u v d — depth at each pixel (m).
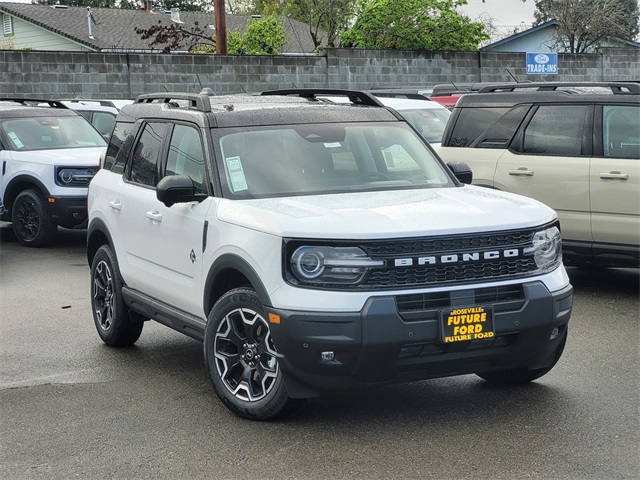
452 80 31.62
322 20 42.91
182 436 5.70
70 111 15.76
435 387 6.57
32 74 24.69
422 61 30.95
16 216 14.38
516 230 5.66
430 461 5.20
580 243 9.76
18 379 7.07
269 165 6.43
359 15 35.88
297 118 6.84
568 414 5.94
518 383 6.56
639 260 9.45
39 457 5.44
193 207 6.40
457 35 35.19
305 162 6.51
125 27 43.94
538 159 10.02
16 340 8.32
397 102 14.73
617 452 5.28
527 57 33.19
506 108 10.45
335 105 7.20
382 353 5.32
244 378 5.89
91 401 6.47
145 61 26.02
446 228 5.48
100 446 5.59
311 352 5.35
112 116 17.86
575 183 9.72
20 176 14.22
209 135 6.57
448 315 5.38
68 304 9.89
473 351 5.52
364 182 6.54
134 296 7.36
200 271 6.29
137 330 7.86
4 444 5.67
